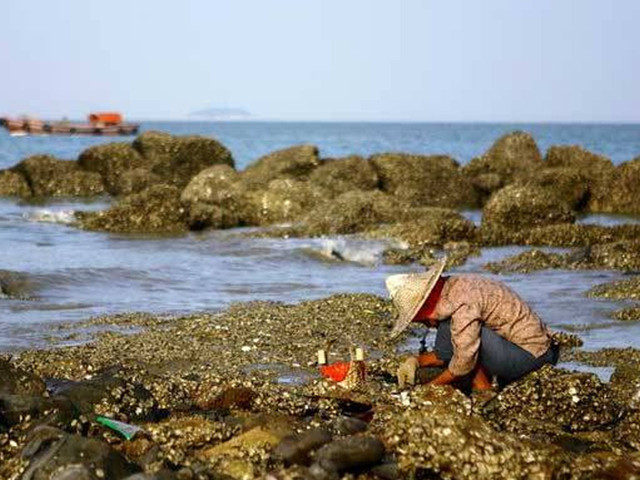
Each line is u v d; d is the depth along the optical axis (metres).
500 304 9.12
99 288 17.61
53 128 100.75
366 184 37.75
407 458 7.32
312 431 7.67
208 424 8.11
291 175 39.62
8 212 33.22
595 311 15.79
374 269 21.56
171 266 20.72
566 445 8.42
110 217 28.58
